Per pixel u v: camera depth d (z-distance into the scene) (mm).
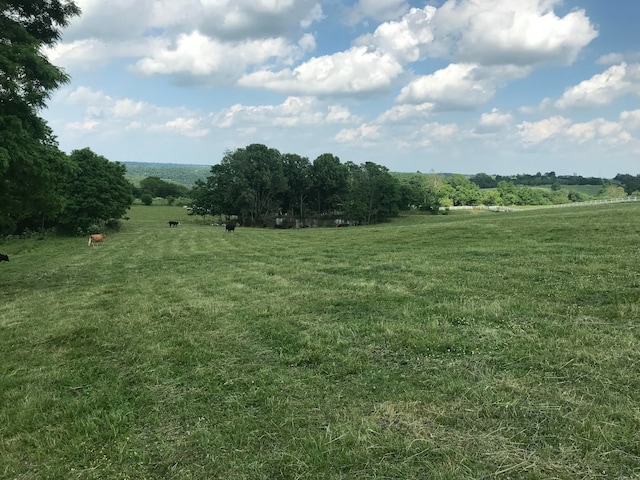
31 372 5785
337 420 4047
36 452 3836
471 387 4477
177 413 4406
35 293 12617
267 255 19938
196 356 5992
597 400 4051
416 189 89875
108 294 11609
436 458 3371
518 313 6969
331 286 10680
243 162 79750
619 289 7898
